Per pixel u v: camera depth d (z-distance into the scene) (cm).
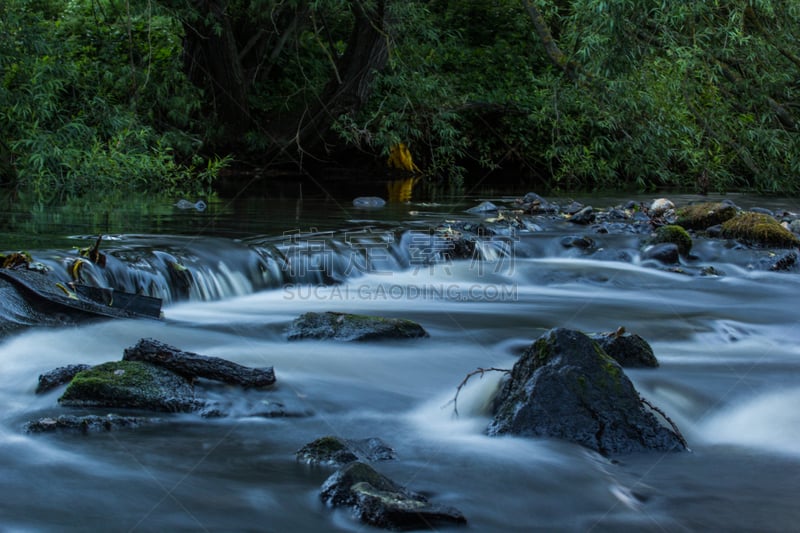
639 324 721
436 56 2030
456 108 1906
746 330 709
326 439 411
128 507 349
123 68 1573
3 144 1378
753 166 1580
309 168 1973
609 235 1062
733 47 1488
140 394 460
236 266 789
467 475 394
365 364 568
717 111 1575
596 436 433
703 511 370
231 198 1350
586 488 387
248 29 1844
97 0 1670
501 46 2155
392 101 1816
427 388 525
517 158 2095
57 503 351
